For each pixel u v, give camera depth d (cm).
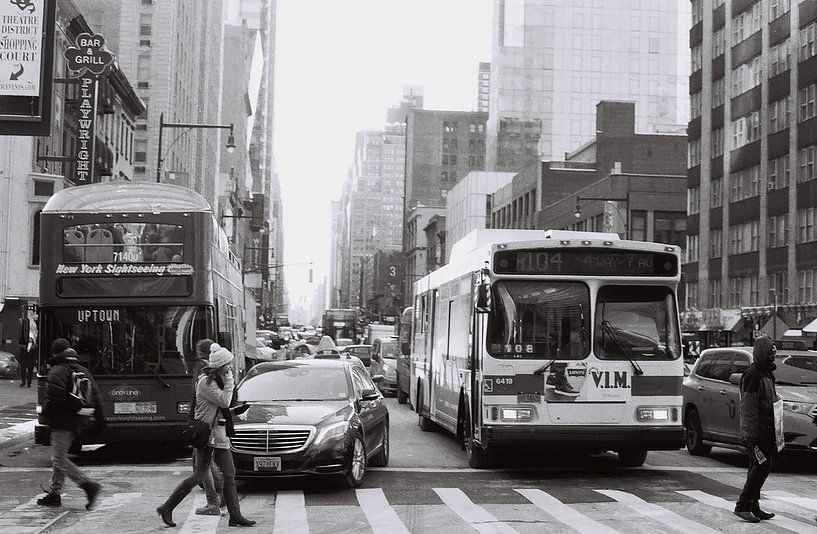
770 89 5684
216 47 12875
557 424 1496
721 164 6334
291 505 1258
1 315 4419
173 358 1747
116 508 1238
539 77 13050
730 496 1348
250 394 1481
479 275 1588
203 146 11019
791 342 1877
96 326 1748
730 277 6131
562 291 1525
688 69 13350
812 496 1366
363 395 1520
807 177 5225
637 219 7725
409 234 16950
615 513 1195
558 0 13112
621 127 9619
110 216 1766
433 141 17775
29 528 1077
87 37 4328
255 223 17388
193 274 1762
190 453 1925
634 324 1527
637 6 13300
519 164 12900
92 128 4266
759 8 5859
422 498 1317
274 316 17750
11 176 4488
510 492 1373
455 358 1855
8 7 1898
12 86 1889
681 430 1508
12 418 2347
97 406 1250
